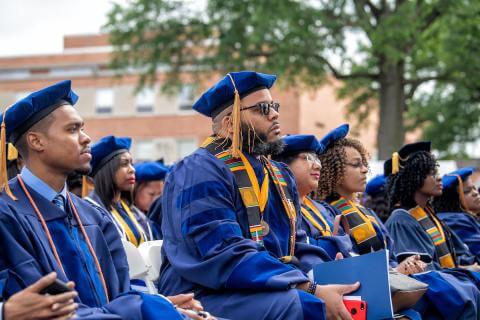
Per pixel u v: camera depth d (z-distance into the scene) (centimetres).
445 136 3494
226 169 633
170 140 4903
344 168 838
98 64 5028
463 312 771
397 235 905
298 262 633
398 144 2916
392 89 2917
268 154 669
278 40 2647
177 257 607
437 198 1116
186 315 527
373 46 2522
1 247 498
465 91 3159
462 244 979
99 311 489
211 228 598
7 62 5141
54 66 5091
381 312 581
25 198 530
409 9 2527
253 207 629
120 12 2989
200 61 2950
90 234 559
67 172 546
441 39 2928
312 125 4628
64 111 541
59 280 459
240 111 651
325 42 2650
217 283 586
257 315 574
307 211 780
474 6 2709
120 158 884
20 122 535
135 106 4959
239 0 2736
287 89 2956
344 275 602
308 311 564
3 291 482
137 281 658
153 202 1020
